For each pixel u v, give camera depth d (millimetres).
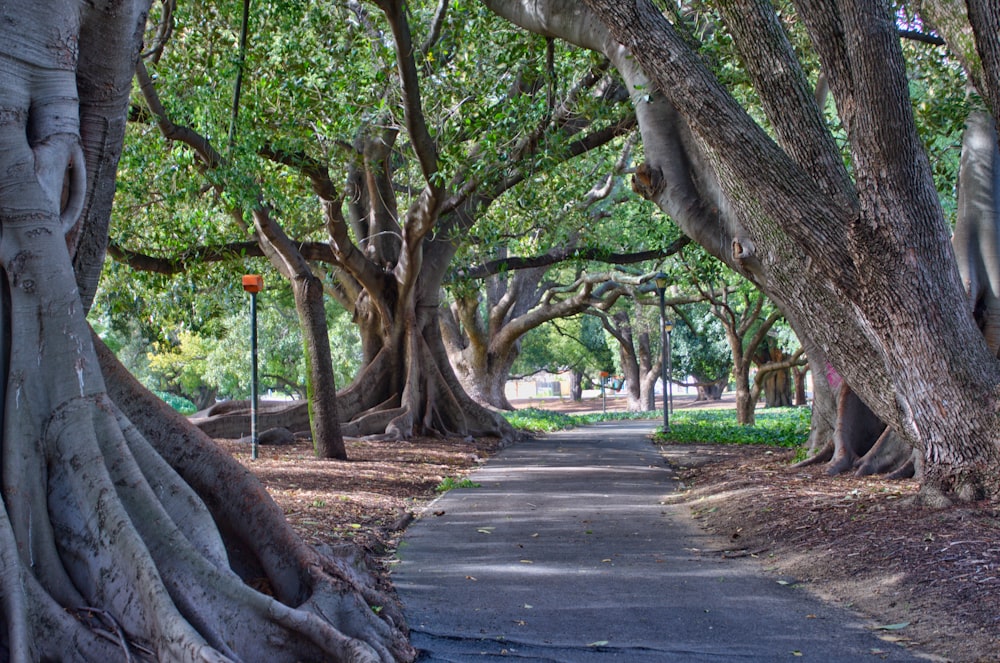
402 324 23078
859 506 9391
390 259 23609
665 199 12688
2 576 4332
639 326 57500
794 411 45656
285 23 15828
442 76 17562
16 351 4992
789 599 6711
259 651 4711
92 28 5848
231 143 14680
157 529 4941
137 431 5445
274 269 26078
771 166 8641
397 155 24625
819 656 5340
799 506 9914
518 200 19797
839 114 8758
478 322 41500
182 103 14602
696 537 9430
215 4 15836
